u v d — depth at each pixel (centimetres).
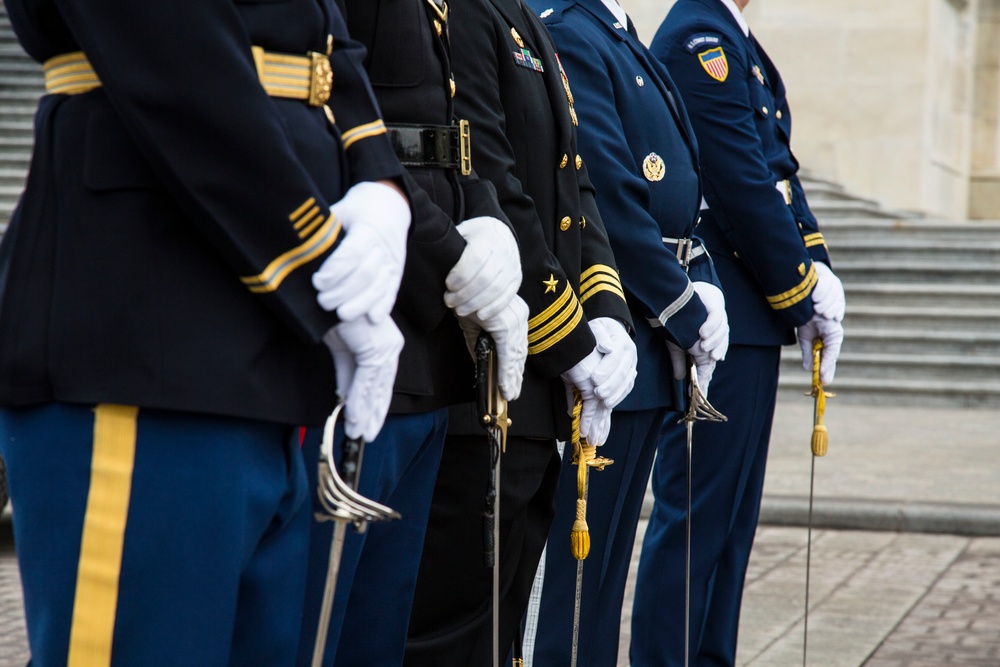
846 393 3416
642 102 932
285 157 448
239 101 442
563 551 878
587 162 883
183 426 451
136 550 445
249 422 465
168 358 446
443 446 684
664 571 1084
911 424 2998
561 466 852
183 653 450
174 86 436
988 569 1736
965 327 3647
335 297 459
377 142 512
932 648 1354
